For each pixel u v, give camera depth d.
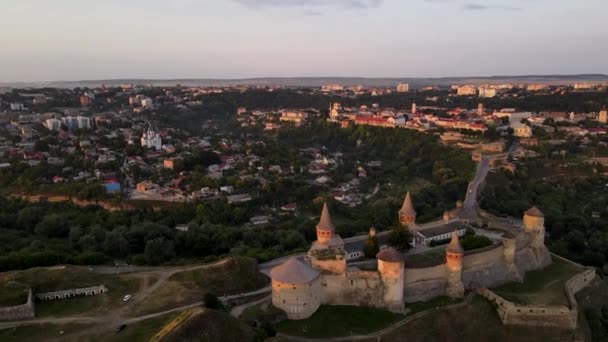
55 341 109.62
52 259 160.62
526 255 181.25
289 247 193.50
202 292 137.88
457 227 197.12
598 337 154.38
